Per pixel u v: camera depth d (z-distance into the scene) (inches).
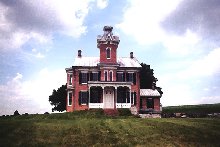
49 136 1315.2
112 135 1347.2
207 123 1620.3
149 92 2583.7
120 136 1334.9
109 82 2370.8
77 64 2493.8
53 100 3368.6
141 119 1766.7
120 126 1515.7
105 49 2484.0
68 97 2539.4
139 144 1229.1
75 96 2423.7
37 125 1502.2
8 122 1585.9
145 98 2549.2
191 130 1445.6
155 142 1257.4
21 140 1245.7
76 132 1386.6
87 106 2400.3
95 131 1407.5
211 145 1252.5
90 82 2356.1
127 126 1519.4
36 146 1176.8
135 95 2474.2
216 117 2127.2
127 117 2032.5
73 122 1622.8
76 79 2444.6
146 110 2484.0
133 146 1203.2
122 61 2620.6
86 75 2456.9
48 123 1576.0
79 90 2428.6
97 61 2578.7
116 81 2469.2
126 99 2422.5
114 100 2395.4
